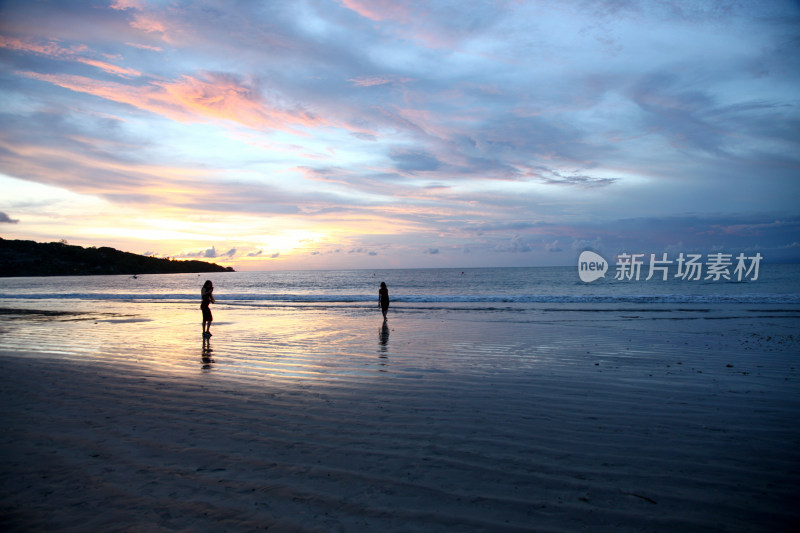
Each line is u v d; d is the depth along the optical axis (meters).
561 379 7.05
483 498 3.15
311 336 12.55
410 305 25.05
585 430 4.61
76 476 3.52
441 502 3.09
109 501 3.12
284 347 10.48
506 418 5.02
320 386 6.64
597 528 2.76
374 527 2.77
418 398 5.93
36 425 4.78
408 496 3.18
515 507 3.02
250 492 3.24
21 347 10.57
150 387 6.58
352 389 6.45
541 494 3.21
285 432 4.56
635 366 8.08
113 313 21.25
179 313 21.19
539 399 5.86
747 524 2.81
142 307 25.44
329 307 24.58
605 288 48.00
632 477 3.49
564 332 13.07
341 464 3.75
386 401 5.78
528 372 7.60
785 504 3.05
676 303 23.66
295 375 7.43
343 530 2.74
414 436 4.45
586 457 3.89
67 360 8.88
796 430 4.57
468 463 3.77
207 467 3.69
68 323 16.48
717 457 3.88
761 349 9.83
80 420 4.95
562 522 2.83
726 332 12.83
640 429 4.63
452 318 17.75
